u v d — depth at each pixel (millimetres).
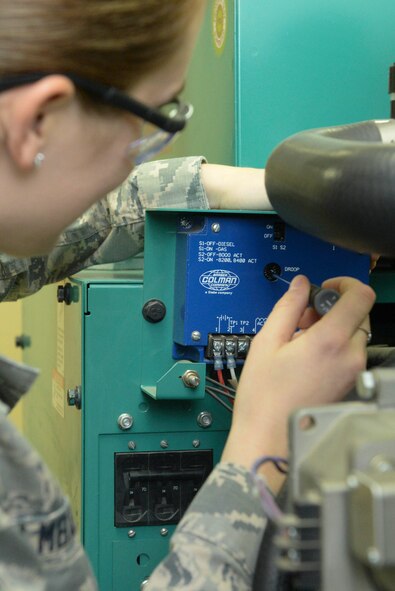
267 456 668
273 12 1154
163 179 1156
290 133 1175
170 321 1049
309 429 516
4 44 590
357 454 468
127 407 1054
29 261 1187
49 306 1410
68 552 613
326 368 723
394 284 1126
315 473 490
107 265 1401
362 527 448
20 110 595
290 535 496
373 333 1247
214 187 1129
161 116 665
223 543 670
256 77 1160
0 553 578
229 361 1000
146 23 616
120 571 1067
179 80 684
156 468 1066
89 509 1056
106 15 600
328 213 689
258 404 727
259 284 1011
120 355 1046
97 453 1053
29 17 588
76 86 619
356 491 452
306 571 519
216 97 1234
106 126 653
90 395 1045
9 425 587
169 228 1034
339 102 1186
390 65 1193
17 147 613
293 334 778
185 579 661
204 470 1076
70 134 633
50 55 598
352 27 1179
